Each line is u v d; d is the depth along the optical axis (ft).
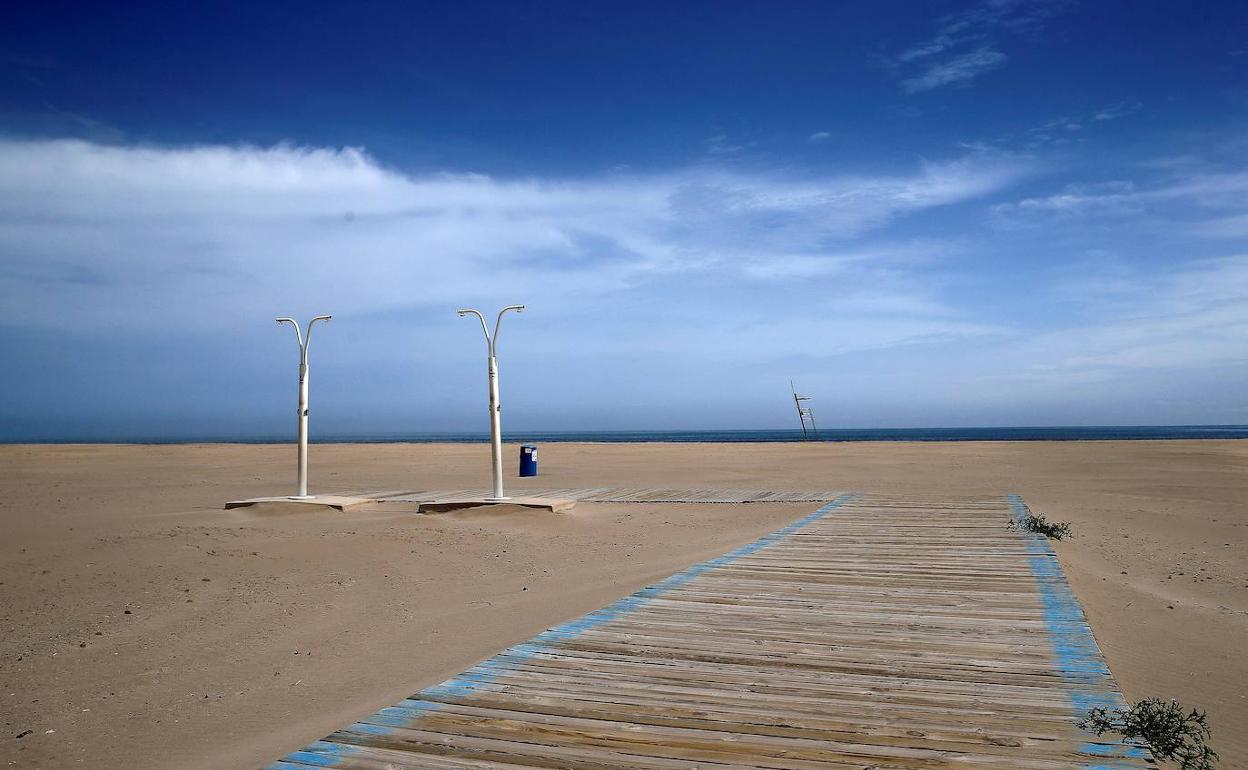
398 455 138.10
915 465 102.99
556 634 22.70
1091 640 21.94
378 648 26.61
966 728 15.78
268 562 38.55
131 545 41.01
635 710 16.80
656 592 28.32
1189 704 20.36
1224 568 37.17
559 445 174.70
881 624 23.72
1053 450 130.82
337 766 14.21
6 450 156.25
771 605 26.18
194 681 23.58
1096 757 14.46
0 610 30.14
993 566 32.94
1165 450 125.49
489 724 16.07
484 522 51.75
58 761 18.16
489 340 59.16
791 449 147.64
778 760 14.38
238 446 188.24
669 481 85.25
